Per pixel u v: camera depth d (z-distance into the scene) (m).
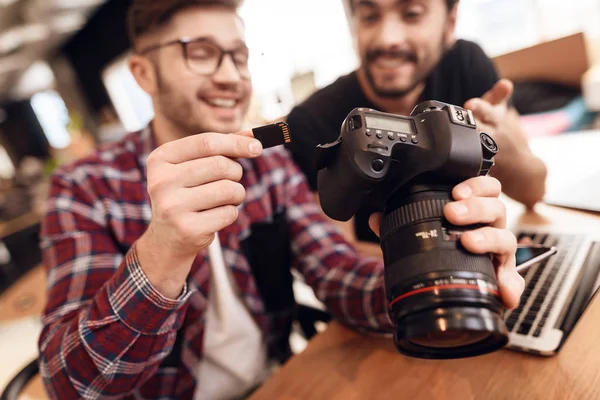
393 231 0.34
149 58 0.56
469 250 0.31
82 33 5.20
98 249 0.63
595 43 1.12
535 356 0.45
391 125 0.34
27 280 1.48
